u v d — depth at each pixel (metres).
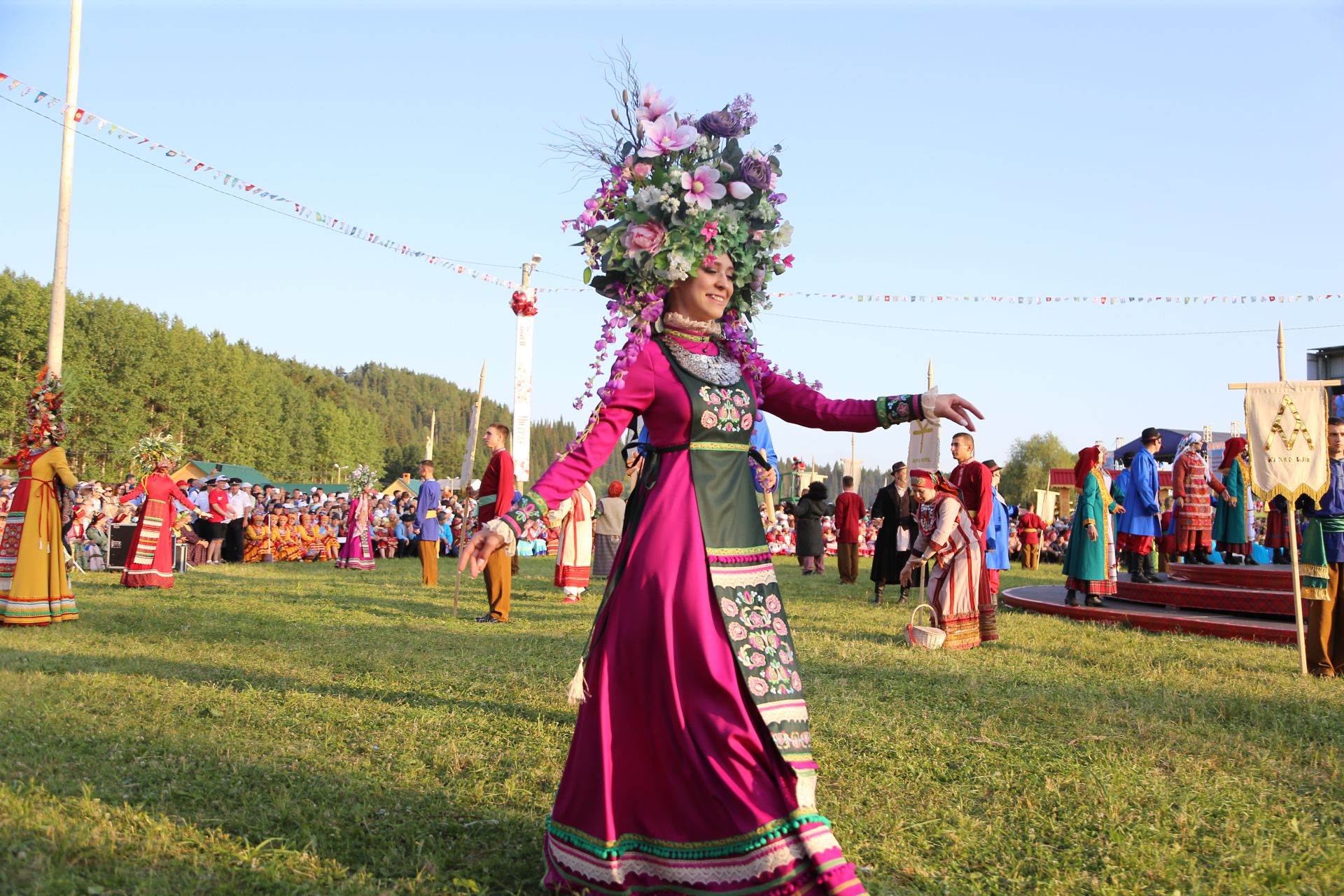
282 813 3.42
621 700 2.78
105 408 56.34
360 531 17.78
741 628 2.78
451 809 3.59
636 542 2.90
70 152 12.90
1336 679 6.95
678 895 2.61
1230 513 14.24
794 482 29.95
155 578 12.37
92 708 4.89
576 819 2.79
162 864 2.92
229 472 37.34
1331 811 3.81
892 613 10.80
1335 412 13.84
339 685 5.84
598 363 3.03
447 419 159.38
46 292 53.94
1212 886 3.09
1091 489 10.94
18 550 8.34
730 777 2.62
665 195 3.10
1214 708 5.63
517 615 10.27
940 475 8.37
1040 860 3.28
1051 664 7.31
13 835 3.02
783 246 3.34
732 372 3.14
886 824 3.57
